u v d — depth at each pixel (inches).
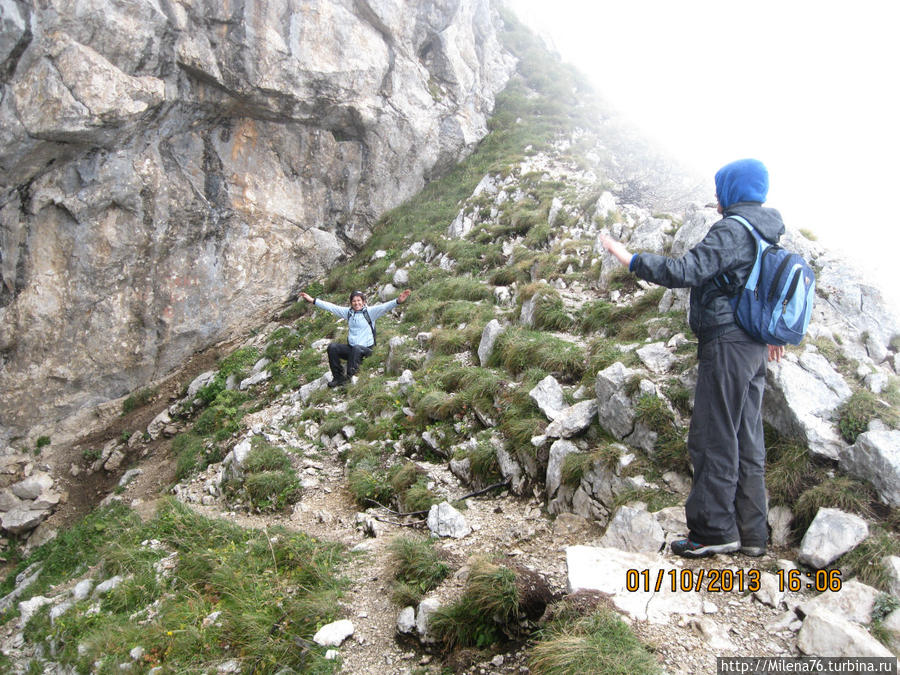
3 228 444.8
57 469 476.4
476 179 647.8
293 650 158.6
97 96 430.6
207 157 534.0
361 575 188.9
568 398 240.7
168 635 180.1
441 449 259.6
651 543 166.4
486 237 500.1
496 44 871.7
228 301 558.9
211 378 501.0
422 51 692.1
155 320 522.6
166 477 382.9
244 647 164.9
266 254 575.2
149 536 257.3
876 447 153.6
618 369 212.4
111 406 516.4
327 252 613.9
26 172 437.4
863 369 185.9
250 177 561.3
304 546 205.8
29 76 410.9
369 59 593.6
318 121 583.2
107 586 232.1
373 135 620.1
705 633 130.2
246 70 507.2
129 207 485.7
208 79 495.8
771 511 163.8
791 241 240.4
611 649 122.5
